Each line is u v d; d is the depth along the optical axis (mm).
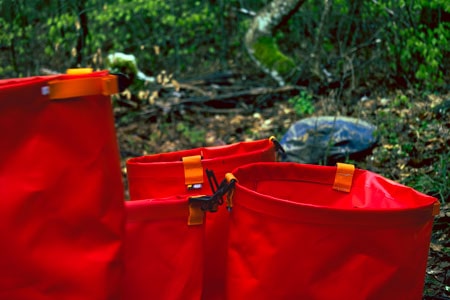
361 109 4629
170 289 1532
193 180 1893
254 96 5801
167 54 7812
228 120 5383
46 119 1222
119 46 7180
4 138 1201
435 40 4406
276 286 1448
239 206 1551
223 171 1921
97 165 1265
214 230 1830
